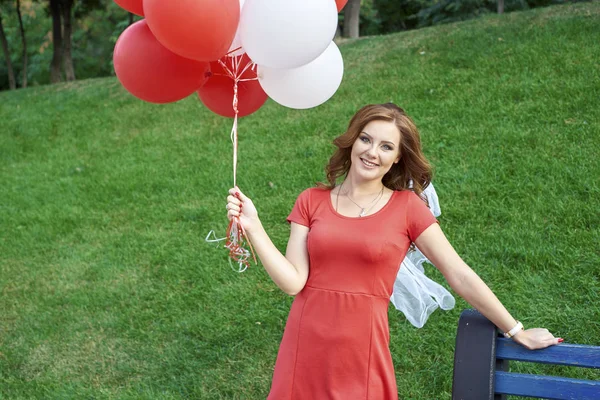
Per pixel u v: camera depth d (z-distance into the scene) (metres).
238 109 3.10
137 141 8.52
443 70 8.15
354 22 13.43
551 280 4.14
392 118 2.44
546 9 9.41
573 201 4.85
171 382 3.98
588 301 3.91
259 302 4.57
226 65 2.85
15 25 23.73
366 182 2.49
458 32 9.42
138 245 5.78
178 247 5.58
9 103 11.79
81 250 5.92
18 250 6.09
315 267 2.45
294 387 2.39
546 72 7.19
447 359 3.74
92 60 24.91
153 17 2.38
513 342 2.15
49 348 4.53
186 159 7.51
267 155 7.06
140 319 4.70
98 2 18.62
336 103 8.11
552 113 6.30
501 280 4.27
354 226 2.41
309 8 2.33
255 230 2.42
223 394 3.84
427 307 3.29
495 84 7.22
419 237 2.42
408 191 2.50
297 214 2.55
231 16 2.38
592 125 5.86
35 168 8.32
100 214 6.59
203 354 4.20
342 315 2.38
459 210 5.06
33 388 4.10
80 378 4.16
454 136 6.34
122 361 4.27
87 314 4.88
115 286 5.20
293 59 2.45
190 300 4.79
